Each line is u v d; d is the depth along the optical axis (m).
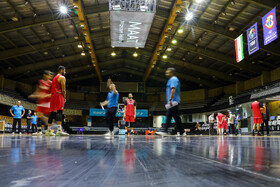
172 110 5.05
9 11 15.47
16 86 28.42
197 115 34.19
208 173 0.52
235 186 0.39
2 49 20.70
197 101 35.19
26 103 26.03
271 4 12.84
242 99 23.64
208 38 20.77
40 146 1.49
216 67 27.69
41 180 0.44
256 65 23.33
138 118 37.41
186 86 37.72
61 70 5.14
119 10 11.81
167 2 16.33
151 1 12.40
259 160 0.76
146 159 0.81
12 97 22.84
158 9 17.17
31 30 18.77
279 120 15.88
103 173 0.52
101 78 36.44
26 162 0.71
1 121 15.14
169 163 0.70
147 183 0.42
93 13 16.52
